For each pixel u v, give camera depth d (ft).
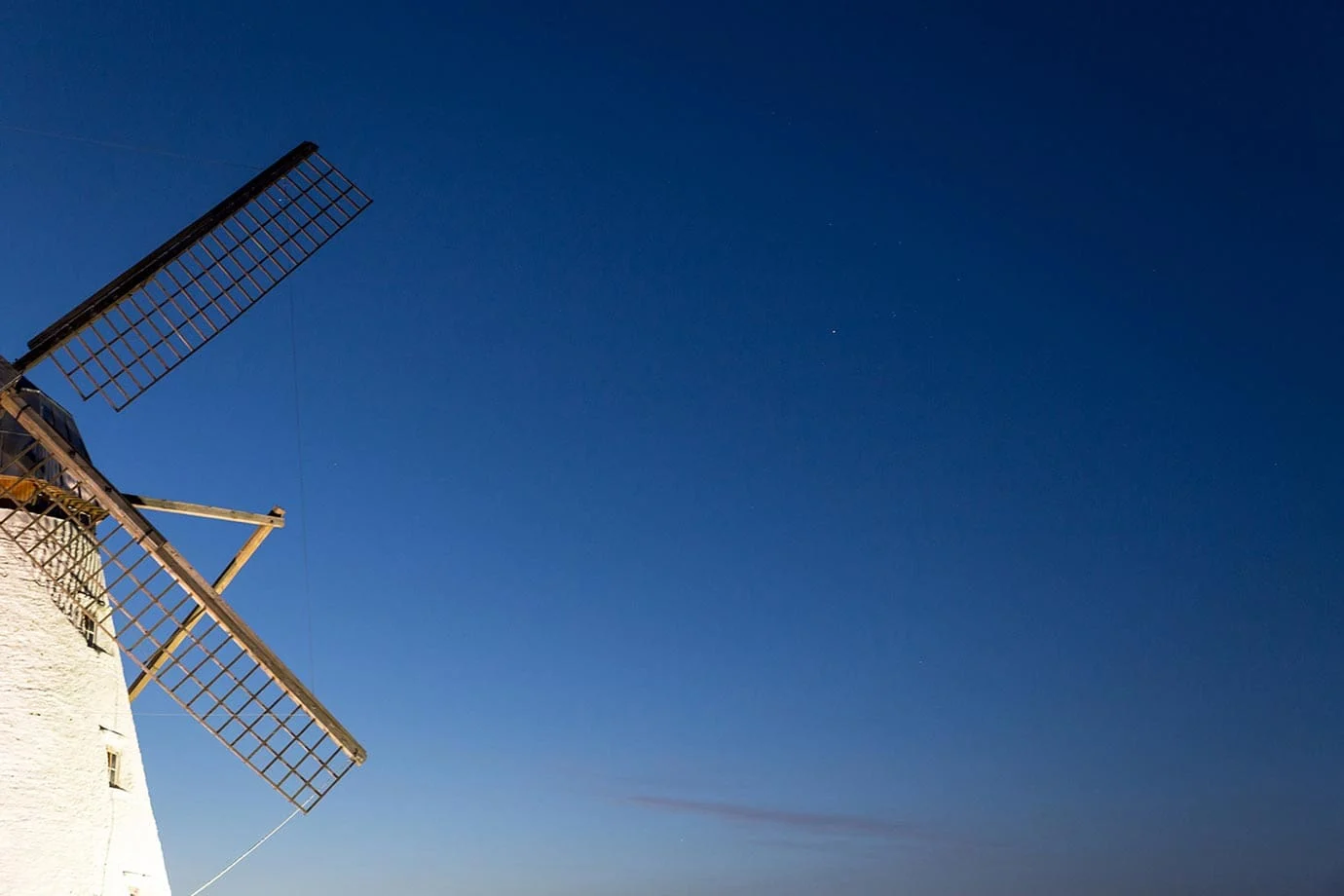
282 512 58.39
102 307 57.62
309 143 67.62
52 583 53.06
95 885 51.60
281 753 57.00
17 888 49.03
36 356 55.42
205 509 56.44
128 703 56.29
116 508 53.83
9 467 52.49
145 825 55.77
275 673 56.24
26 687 51.47
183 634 55.83
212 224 62.34
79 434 55.93
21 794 50.21
